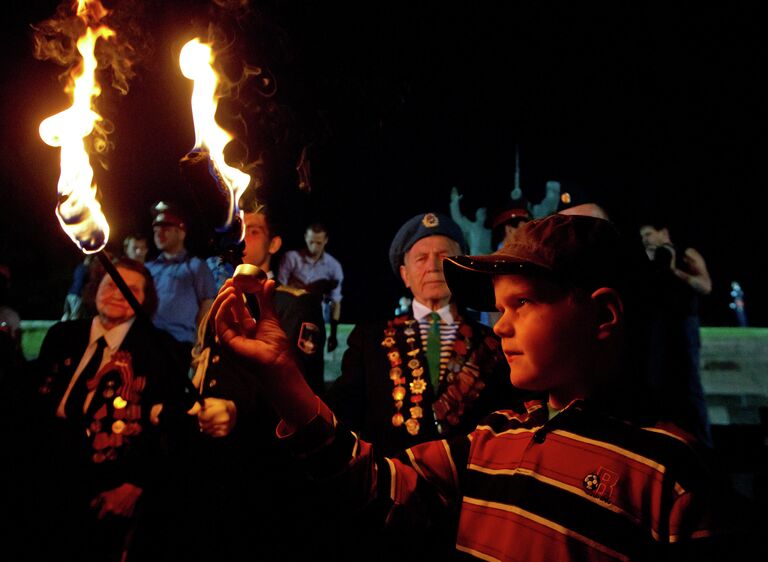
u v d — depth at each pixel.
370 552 2.32
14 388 3.01
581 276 1.45
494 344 2.91
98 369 3.01
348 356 3.05
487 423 1.69
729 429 6.48
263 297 1.50
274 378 1.46
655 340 4.45
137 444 2.89
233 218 1.48
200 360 3.06
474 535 1.51
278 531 2.84
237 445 2.89
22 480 2.87
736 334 8.29
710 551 1.26
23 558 2.80
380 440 2.80
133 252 6.59
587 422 1.45
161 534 2.83
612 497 1.37
